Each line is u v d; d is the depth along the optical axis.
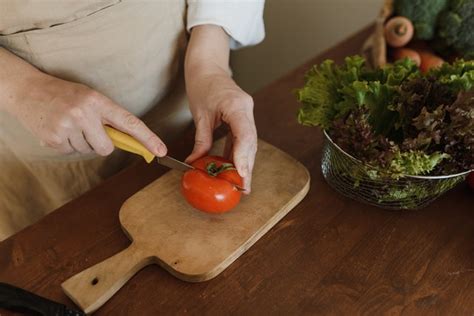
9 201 0.92
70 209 0.64
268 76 1.61
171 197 0.65
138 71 0.76
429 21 0.89
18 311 0.52
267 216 0.63
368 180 0.62
